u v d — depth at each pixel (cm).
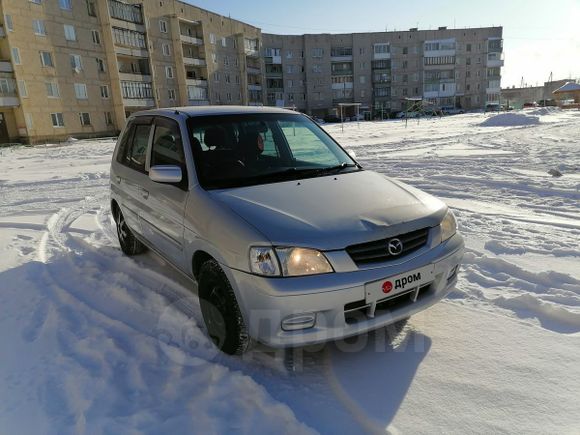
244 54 6525
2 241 567
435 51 8169
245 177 314
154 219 361
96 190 985
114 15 4312
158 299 357
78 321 326
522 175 897
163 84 5119
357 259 237
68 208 782
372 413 222
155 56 4991
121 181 448
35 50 3603
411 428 211
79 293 381
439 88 8312
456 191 766
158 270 427
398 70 8269
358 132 2942
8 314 348
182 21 5388
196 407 226
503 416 217
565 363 256
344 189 295
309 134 392
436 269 260
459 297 347
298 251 232
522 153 1277
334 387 244
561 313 306
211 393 236
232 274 247
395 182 327
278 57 7794
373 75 8262
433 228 270
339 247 235
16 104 3478
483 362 261
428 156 1295
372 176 333
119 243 533
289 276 231
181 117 352
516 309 324
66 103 3884
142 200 386
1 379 260
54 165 1639
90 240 554
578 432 204
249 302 240
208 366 263
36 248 530
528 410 220
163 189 340
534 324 302
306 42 7944
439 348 277
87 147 2741
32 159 1973
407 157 1286
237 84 6550
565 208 622
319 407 227
